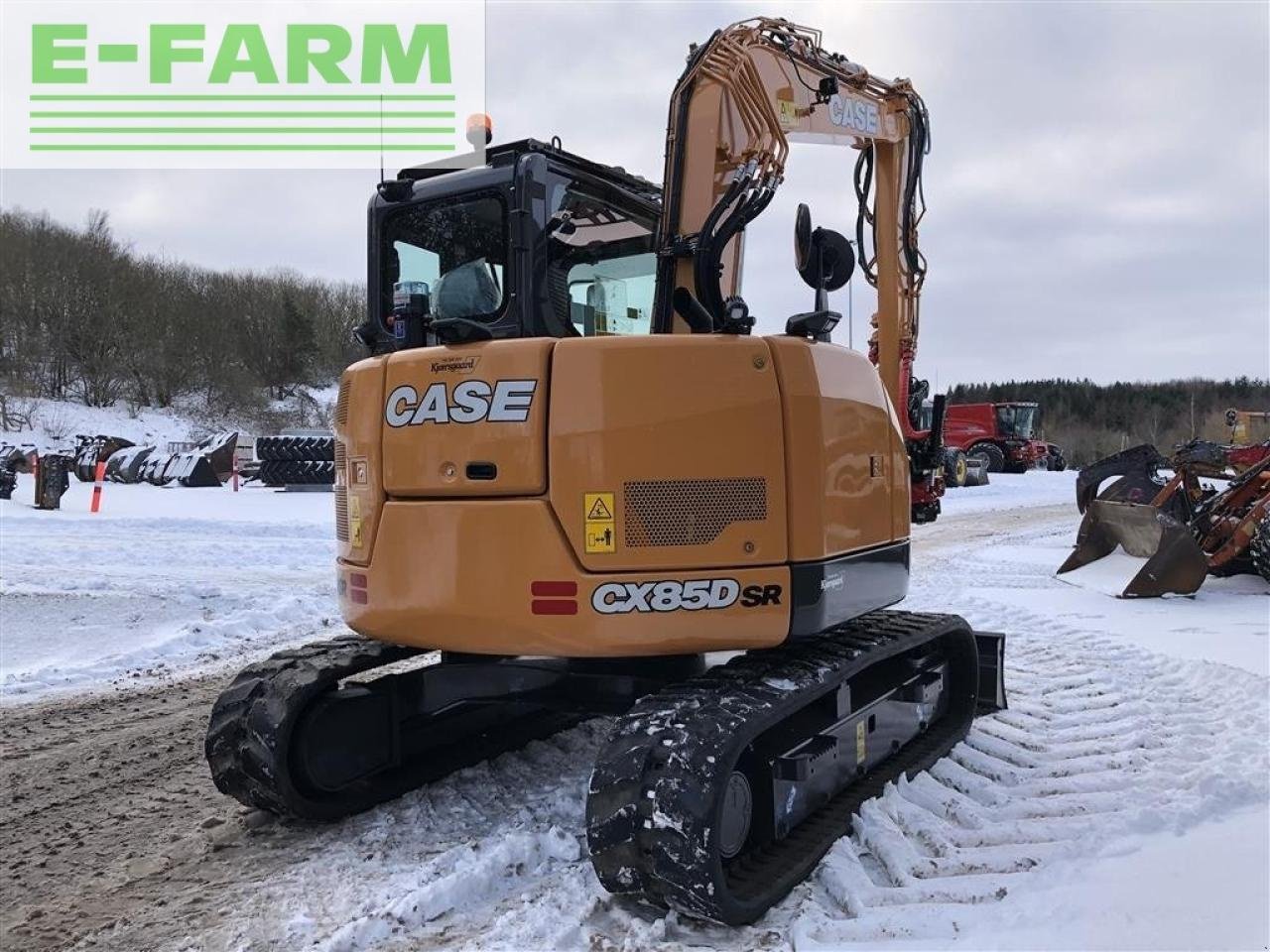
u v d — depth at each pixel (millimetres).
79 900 3268
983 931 2852
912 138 5676
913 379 5684
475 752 4520
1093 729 4961
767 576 3232
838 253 4059
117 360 46438
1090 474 10977
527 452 3189
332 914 3098
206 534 14070
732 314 3303
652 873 2857
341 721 3857
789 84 4621
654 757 2928
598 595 3137
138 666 6926
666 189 3945
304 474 22656
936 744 4492
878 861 3385
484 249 3658
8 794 4344
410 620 3412
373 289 3998
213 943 2930
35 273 45031
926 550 13078
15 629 7887
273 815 3984
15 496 20016
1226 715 5145
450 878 3176
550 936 2887
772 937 2873
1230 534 9141
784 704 3150
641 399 3164
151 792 4355
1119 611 8203
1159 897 3029
